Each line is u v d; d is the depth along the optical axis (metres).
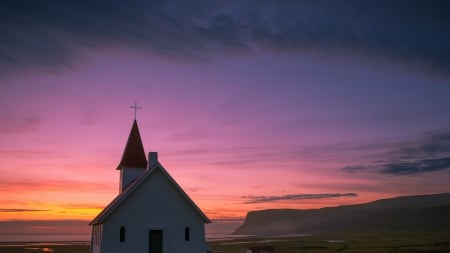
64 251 93.44
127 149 41.22
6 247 117.50
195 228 34.12
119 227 31.97
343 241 149.62
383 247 100.38
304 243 138.88
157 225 32.97
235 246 120.31
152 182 33.66
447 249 86.38
